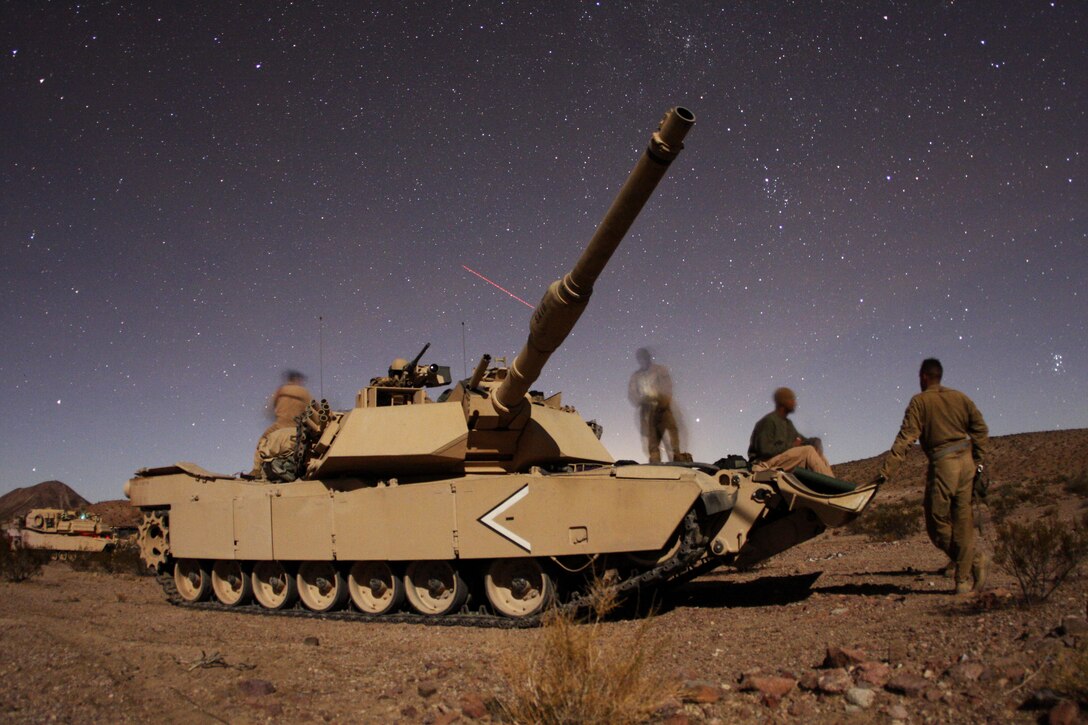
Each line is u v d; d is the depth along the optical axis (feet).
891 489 154.40
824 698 17.94
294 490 45.21
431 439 40.60
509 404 39.75
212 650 28.58
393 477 43.34
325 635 34.50
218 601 50.06
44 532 102.83
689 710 17.85
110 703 20.59
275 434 49.39
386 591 41.22
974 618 24.14
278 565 45.21
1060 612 23.40
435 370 46.29
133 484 56.49
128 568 79.20
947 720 15.96
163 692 21.53
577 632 17.87
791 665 21.25
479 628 35.73
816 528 37.50
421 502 38.73
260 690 21.54
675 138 26.16
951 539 29.78
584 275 31.63
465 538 37.24
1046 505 76.84
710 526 36.06
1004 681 17.44
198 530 49.39
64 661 25.73
